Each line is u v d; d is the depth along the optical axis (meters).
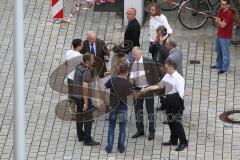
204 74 37.94
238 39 39.81
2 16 41.94
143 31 40.75
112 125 33.12
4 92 37.03
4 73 38.25
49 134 34.53
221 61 38.00
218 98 36.47
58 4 40.41
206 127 34.72
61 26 41.12
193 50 39.50
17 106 25.16
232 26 37.91
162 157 33.09
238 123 34.94
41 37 40.47
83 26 41.16
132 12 36.44
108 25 41.22
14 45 25.05
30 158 33.19
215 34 40.56
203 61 38.72
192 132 34.44
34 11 42.16
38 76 37.94
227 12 37.12
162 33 34.62
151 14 37.31
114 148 33.62
